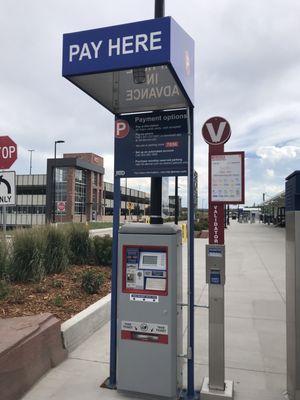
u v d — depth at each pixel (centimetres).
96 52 364
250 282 983
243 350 519
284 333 586
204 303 766
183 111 403
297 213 363
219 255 382
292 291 372
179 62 359
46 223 934
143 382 380
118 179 423
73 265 944
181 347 399
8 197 729
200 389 400
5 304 578
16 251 717
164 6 418
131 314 385
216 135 387
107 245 992
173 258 378
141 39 348
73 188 7244
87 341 534
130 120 420
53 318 471
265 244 2183
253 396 393
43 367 428
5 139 732
